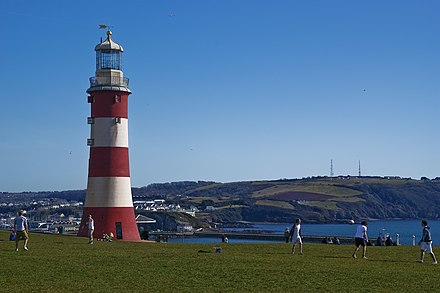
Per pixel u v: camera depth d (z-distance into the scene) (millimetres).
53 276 31484
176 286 29281
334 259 41625
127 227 75625
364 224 43062
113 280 30609
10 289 27688
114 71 77438
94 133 76188
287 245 54594
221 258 40438
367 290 29203
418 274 34281
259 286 29750
